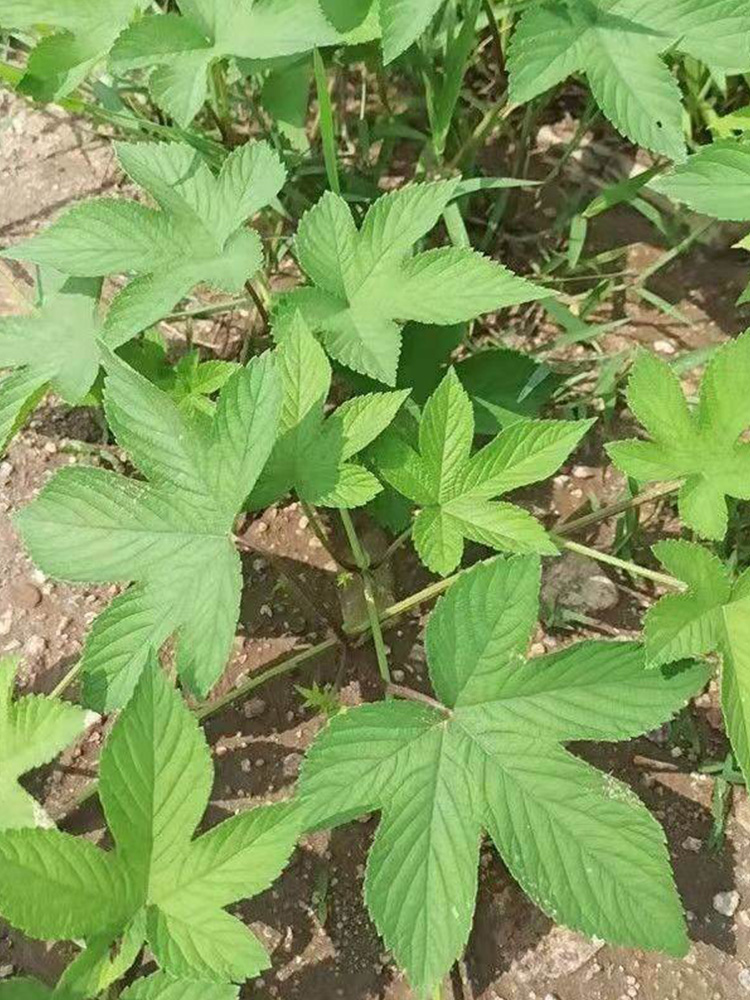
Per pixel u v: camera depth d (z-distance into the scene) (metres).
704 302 0.57
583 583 0.51
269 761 0.48
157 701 0.39
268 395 0.43
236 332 0.57
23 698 0.43
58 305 0.51
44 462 0.54
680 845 0.46
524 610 0.42
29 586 0.51
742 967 0.44
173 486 0.44
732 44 0.48
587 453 0.54
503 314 0.57
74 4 0.52
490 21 0.56
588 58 0.49
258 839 0.39
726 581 0.43
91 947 0.38
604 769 0.48
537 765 0.41
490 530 0.44
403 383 0.52
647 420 0.45
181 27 0.50
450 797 0.41
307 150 0.57
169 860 0.39
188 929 0.39
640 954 0.45
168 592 0.43
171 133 0.57
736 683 0.42
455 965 0.45
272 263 0.57
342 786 0.41
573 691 0.42
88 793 0.47
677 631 0.42
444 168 0.58
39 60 0.52
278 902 0.46
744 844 0.46
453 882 0.40
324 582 0.51
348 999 0.44
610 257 0.57
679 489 0.49
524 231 0.59
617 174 0.60
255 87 0.59
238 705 0.49
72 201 0.60
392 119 0.59
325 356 0.46
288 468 0.46
